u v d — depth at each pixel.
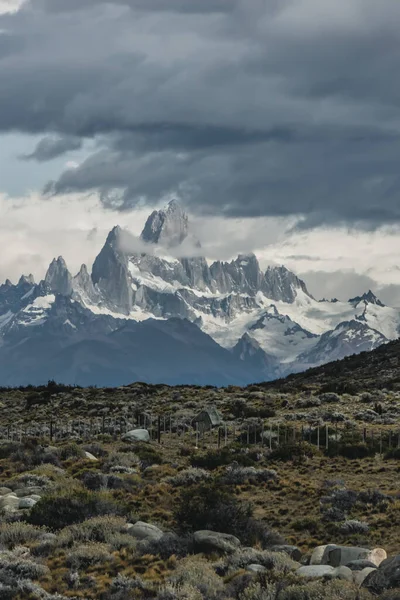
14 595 87.38
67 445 185.50
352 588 81.25
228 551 102.50
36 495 135.12
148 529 110.94
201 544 104.00
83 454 180.25
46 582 93.56
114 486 147.25
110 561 99.81
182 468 164.38
